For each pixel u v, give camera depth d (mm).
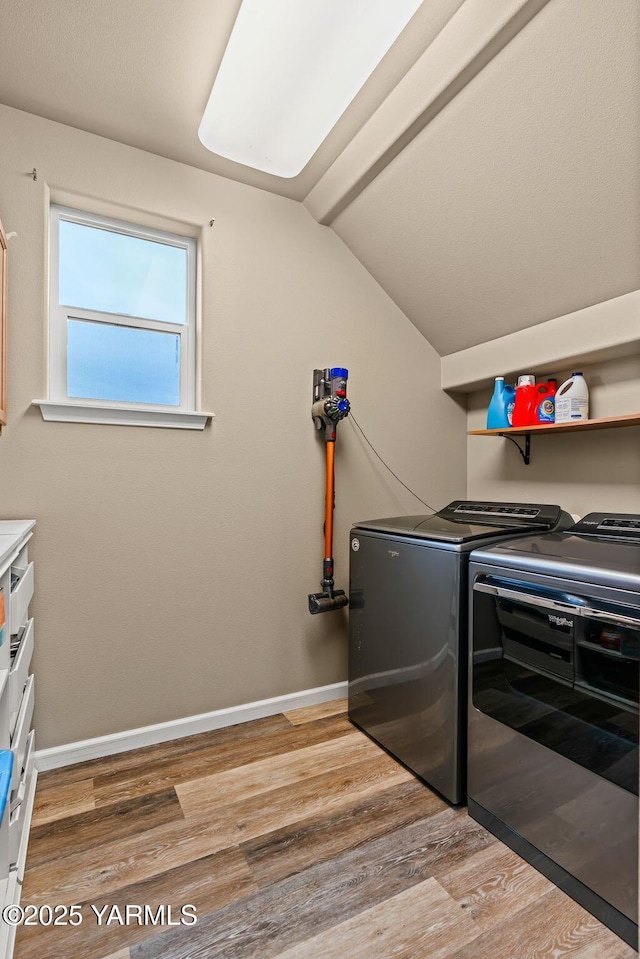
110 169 1727
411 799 1524
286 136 1655
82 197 1698
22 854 1225
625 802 1053
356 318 2275
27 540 1443
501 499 2393
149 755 1749
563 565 1202
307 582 2162
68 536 1690
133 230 1879
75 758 1692
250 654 2031
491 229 1782
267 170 1840
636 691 1037
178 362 1986
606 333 1733
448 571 1517
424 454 2480
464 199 1745
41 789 1545
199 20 1296
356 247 2219
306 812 1456
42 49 1377
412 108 1546
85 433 1715
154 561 1837
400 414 2404
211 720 1936
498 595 1357
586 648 1139
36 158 1612
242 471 2006
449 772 1495
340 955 1018
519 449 2252
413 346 2443
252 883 1195
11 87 1506
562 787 1187
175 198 1845
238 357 1990
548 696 1228
